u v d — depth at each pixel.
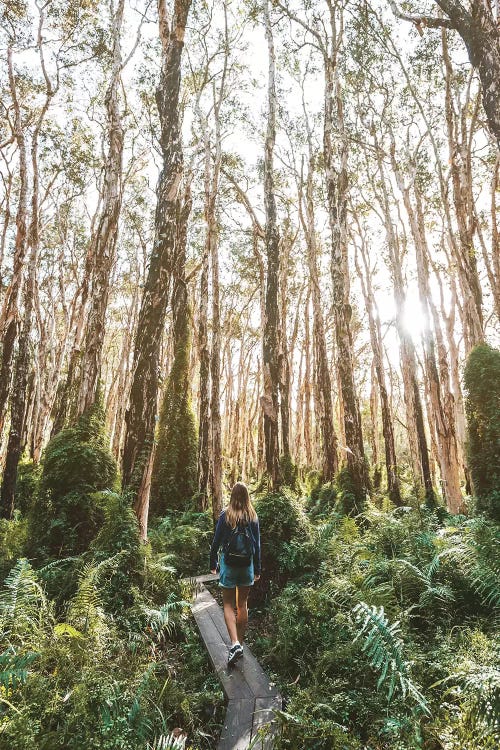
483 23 5.62
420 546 7.12
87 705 3.50
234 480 28.09
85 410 9.00
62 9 15.21
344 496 12.31
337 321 13.48
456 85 17.12
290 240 26.97
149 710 3.83
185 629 5.66
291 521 7.95
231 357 37.25
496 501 8.95
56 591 5.91
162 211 8.50
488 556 5.52
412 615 5.07
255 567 5.22
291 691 4.44
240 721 3.87
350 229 23.55
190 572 8.93
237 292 33.38
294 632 5.20
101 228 10.39
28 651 4.13
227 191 23.20
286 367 23.05
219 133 16.38
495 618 4.97
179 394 16.34
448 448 15.55
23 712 3.34
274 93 11.92
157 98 8.97
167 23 9.20
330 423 18.30
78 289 22.80
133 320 27.77
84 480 7.84
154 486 14.82
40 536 7.39
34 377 24.19
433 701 3.67
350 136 19.75
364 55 18.14
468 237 14.70
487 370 9.77
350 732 3.61
